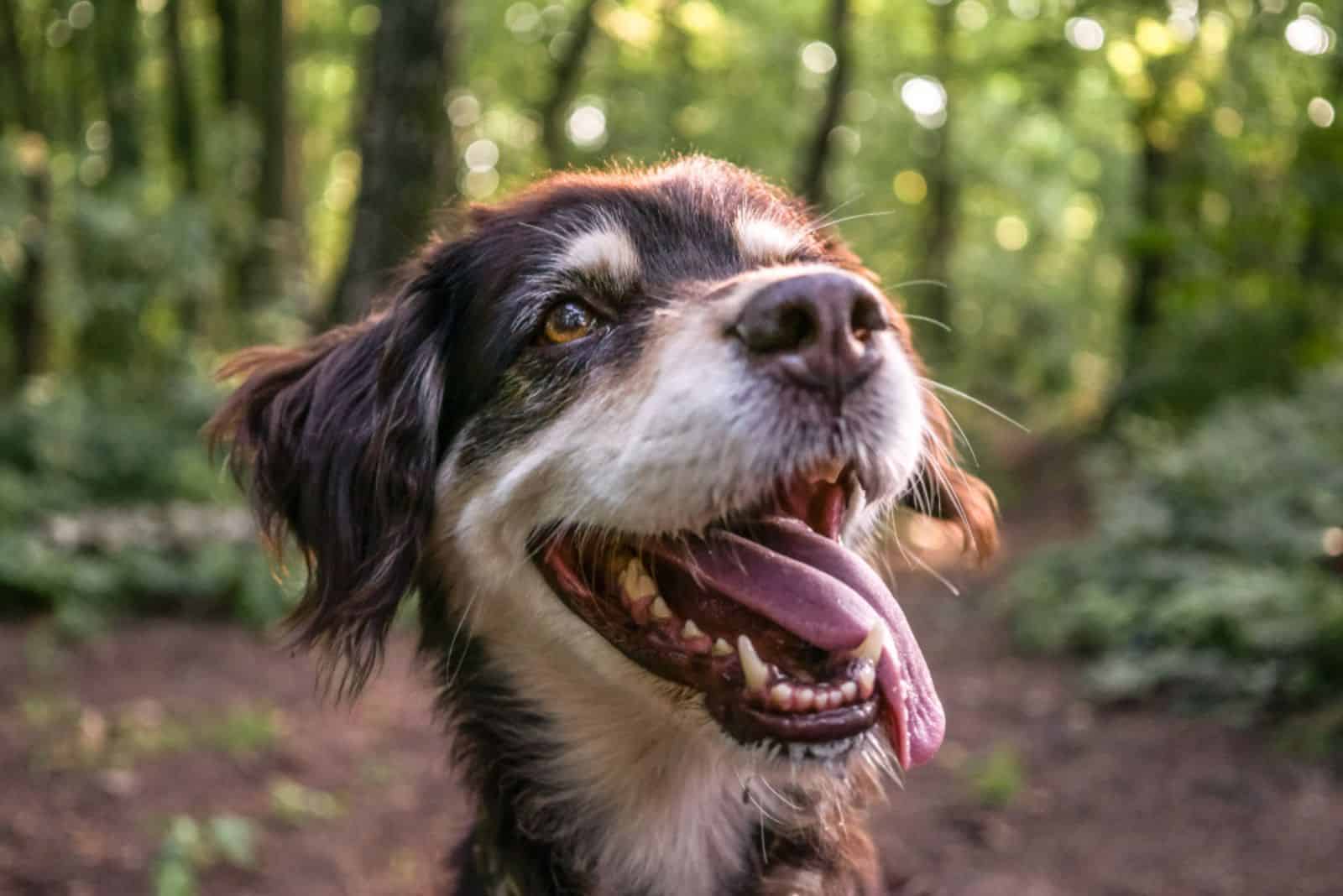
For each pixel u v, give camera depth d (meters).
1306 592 1.04
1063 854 0.82
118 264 1.79
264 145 2.25
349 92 3.33
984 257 4.45
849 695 0.44
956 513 0.58
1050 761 0.97
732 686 0.46
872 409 0.44
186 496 1.47
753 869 0.51
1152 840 0.83
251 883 0.77
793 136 3.33
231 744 0.96
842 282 0.44
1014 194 4.16
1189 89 2.16
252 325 1.88
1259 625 1.02
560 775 0.52
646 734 0.50
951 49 3.30
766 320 0.44
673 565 0.48
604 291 0.50
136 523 1.37
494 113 3.50
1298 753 0.93
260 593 1.32
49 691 1.07
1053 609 1.30
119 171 2.07
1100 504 1.55
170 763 0.92
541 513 0.49
